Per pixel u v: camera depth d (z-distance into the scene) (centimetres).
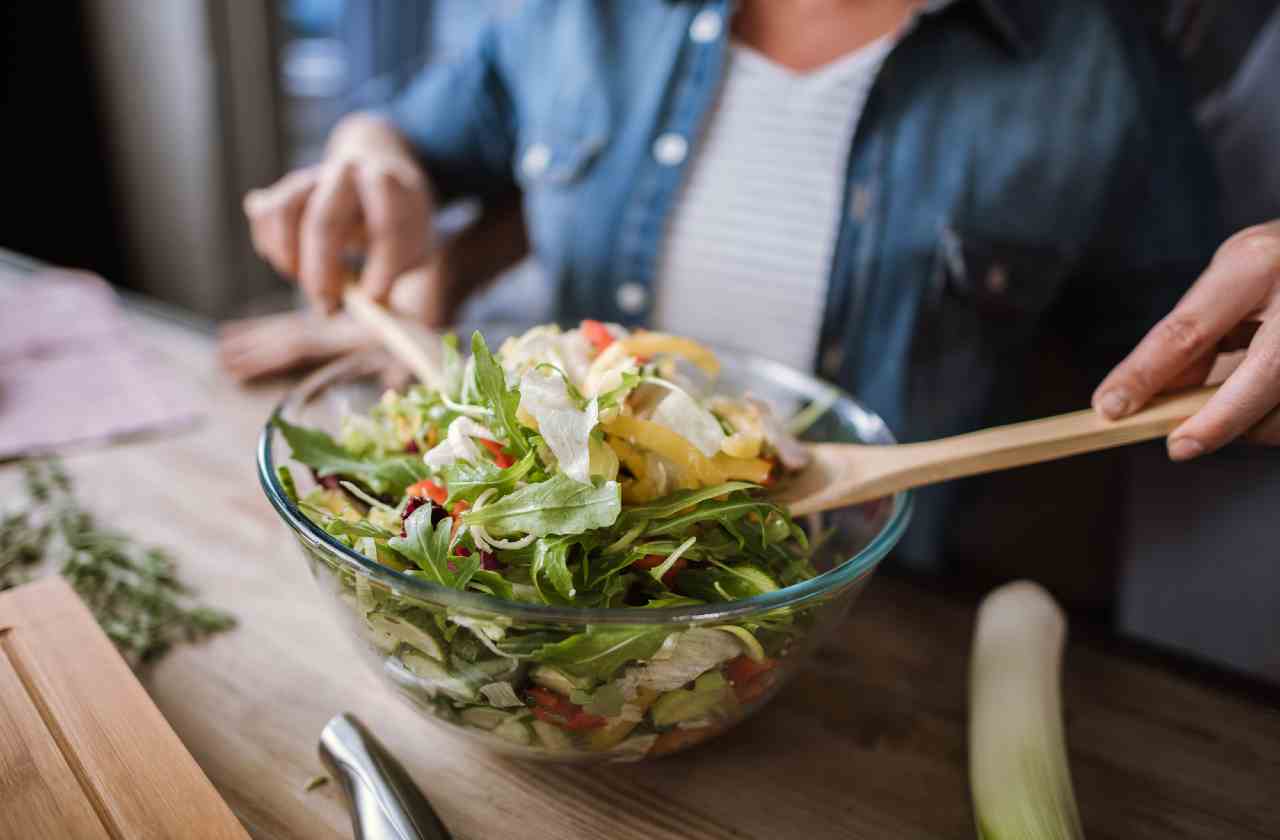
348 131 168
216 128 273
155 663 83
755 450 74
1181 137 144
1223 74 155
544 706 62
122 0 275
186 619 88
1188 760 81
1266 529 164
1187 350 70
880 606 101
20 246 289
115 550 94
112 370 138
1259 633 169
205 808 63
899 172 145
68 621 79
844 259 149
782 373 101
